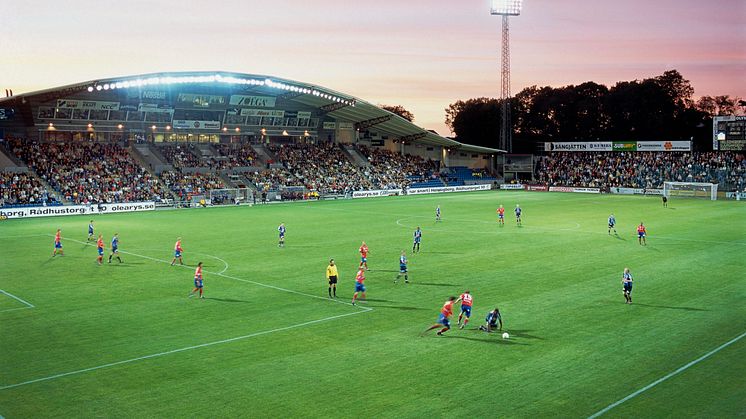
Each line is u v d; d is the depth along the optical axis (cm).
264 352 2516
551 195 12075
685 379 2203
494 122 18062
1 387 2161
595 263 4462
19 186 8256
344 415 1911
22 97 8119
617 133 17825
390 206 9500
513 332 2766
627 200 10644
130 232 6328
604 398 2033
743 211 8475
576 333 2745
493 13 13650
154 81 8256
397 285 3766
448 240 5688
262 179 10950
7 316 3100
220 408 1972
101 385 2172
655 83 16938
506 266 4353
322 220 7469
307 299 3431
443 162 14588
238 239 5797
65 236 6041
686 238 5738
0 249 5241
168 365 2369
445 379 2203
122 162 9762
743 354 2464
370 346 2581
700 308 3186
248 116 11456
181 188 9694
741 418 1888
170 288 3725
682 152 13400
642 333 2747
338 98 10556
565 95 18162
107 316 3089
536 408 1956
